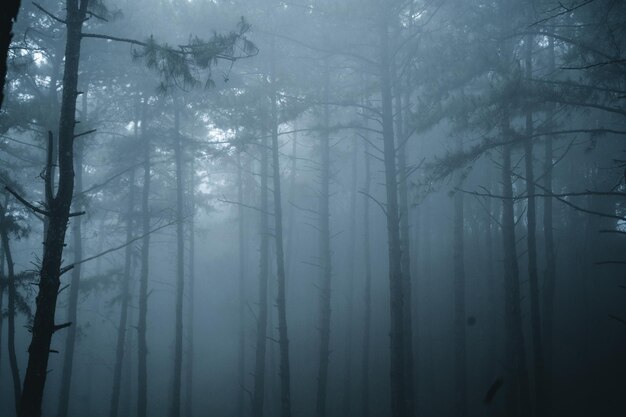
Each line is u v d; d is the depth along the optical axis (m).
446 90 11.84
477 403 19.58
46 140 13.64
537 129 12.77
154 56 7.46
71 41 7.12
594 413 17.34
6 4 2.85
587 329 20.42
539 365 13.22
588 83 10.74
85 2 7.31
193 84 7.76
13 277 13.54
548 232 17.28
